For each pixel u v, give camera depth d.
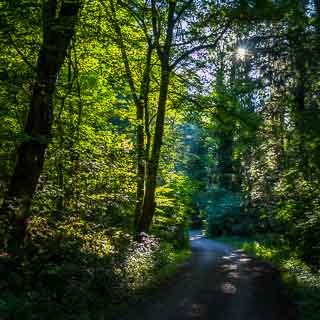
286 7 16.86
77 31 15.63
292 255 23.66
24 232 11.58
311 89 18.59
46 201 13.42
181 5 20.55
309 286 14.52
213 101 21.67
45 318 8.92
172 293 14.79
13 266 10.42
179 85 23.91
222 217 51.97
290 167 21.19
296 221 22.20
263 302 13.76
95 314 10.34
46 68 12.34
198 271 21.23
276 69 19.86
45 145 12.44
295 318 11.50
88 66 19.55
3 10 10.84
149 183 21.73
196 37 21.05
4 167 13.06
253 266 24.17
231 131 21.77
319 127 15.92
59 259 11.80
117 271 13.41
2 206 11.66
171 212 32.34
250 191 32.56
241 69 21.16
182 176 30.31
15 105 13.38
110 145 18.50
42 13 12.01
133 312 11.52
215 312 12.19
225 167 55.59
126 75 22.23
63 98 15.34
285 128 23.22
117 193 16.61
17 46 12.50
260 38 19.48
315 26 17.05
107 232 16.08
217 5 19.39
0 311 8.28
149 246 19.33
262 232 42.62
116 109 22.03
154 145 21.62
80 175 14.73
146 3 20.62
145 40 21.80
